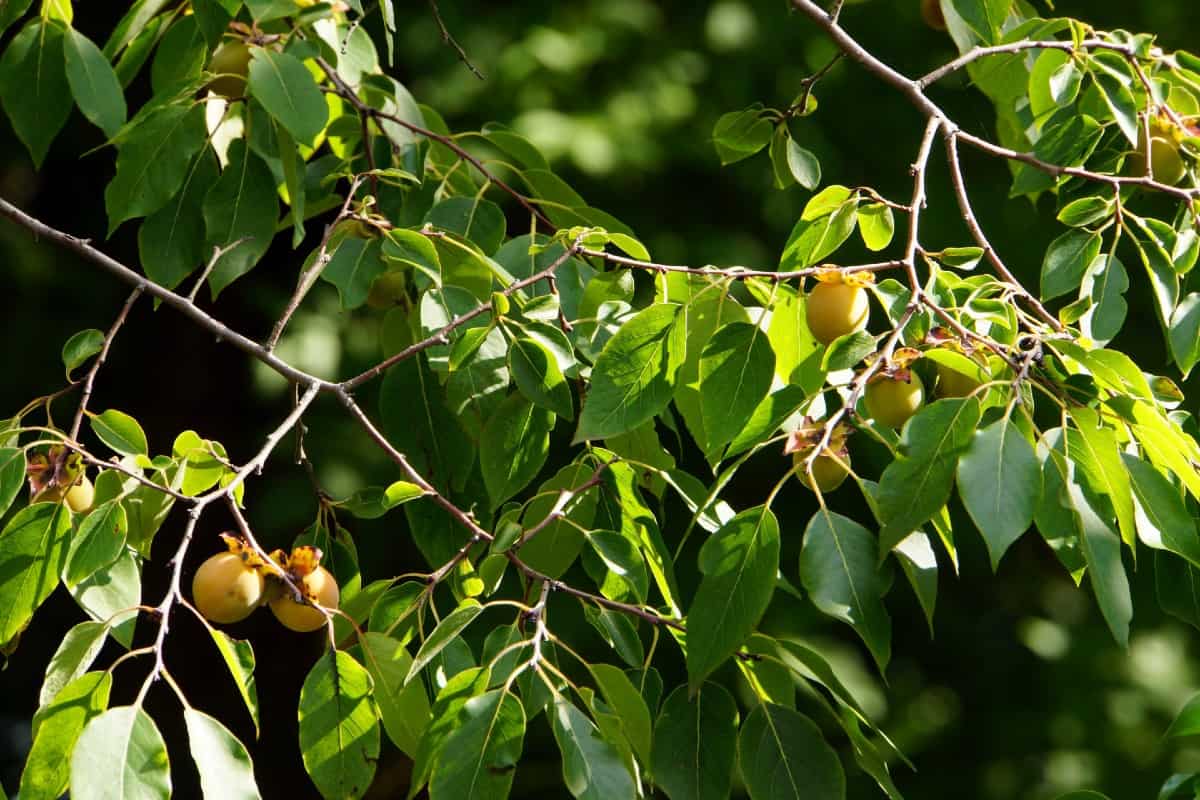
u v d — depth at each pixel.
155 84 5.39
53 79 4.83
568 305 5.11
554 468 9.98
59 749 3.42
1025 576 12.33
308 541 4.69
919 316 3.80
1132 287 11.31
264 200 5.08
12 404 11.33
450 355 4.46
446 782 3.39
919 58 11.34
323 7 4.75
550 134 10.52
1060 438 3.40
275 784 11.42
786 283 4.45
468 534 5.13
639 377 3.96
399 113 5.79
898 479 3.29
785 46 11.40
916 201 4.34
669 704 3.89
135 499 4.30
